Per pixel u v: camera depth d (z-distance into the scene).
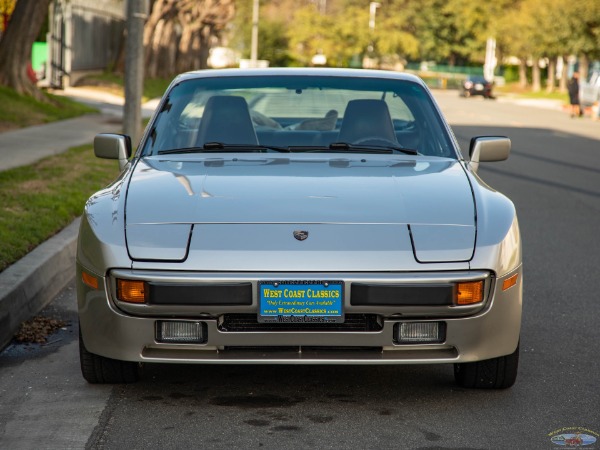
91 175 11.63
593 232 9.90
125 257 4.14
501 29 78.69
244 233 4.19
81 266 4.30
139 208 4.40
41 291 6.40
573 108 38.22
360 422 4.14
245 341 4.09
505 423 4.15
